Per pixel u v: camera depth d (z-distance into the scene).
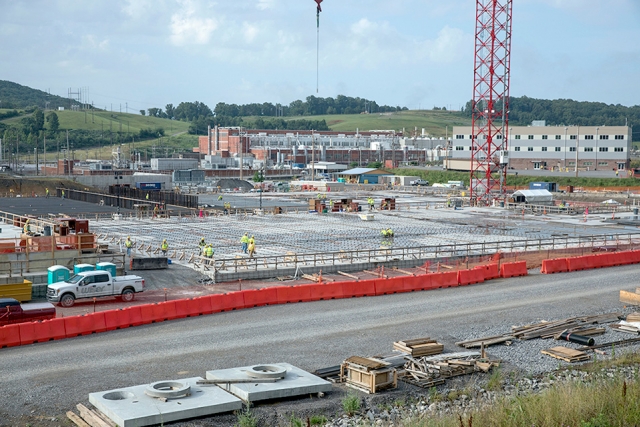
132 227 78.81
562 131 174.25
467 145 182.62
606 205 108.62
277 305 39.53
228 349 30.08
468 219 90.88
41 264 44.56
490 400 23.67
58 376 26.22
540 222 87.25
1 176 145.38
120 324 33.72
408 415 22.80
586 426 19.88
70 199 123.81
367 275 49.94
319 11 64.00
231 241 66.81
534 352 30.38
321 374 26.47
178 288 43.81
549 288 44.97
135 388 23.58
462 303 40.25
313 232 74.88
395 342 30.88
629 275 49.97
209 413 22.14
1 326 32.12
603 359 29.09
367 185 162.38
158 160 194.00
